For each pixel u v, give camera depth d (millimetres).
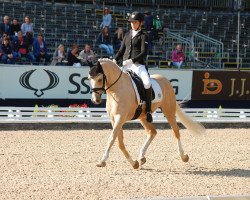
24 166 10641
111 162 11398
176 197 8117
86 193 8445
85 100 19812
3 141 14016
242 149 13758
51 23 26562
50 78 19438
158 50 26109
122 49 11305
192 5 32062
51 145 13531
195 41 28125
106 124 17391
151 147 13594
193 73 20875
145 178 9789
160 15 29766
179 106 11836
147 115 10922
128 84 10578
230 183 9594
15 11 26500
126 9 29516
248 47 29188
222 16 30906
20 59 21125
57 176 9719
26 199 7996
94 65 10312
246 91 21547
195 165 11391
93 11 28250
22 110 17531
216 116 19297
